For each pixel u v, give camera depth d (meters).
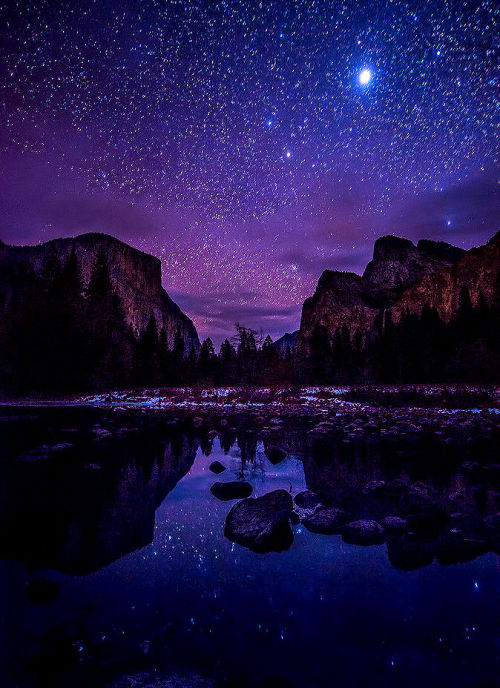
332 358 62.00
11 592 2.54
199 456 7.32
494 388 29.86
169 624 2.21
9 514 4.07
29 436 9.54
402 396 23.70
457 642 2.06
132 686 1.71
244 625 2.20
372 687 1.73
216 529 3.75
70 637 2.06
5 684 1.72
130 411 17.55
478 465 6.41
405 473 6.02
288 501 4.28
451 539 3.50
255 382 44.91
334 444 8.60
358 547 3.34
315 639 2.08
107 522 3.88
